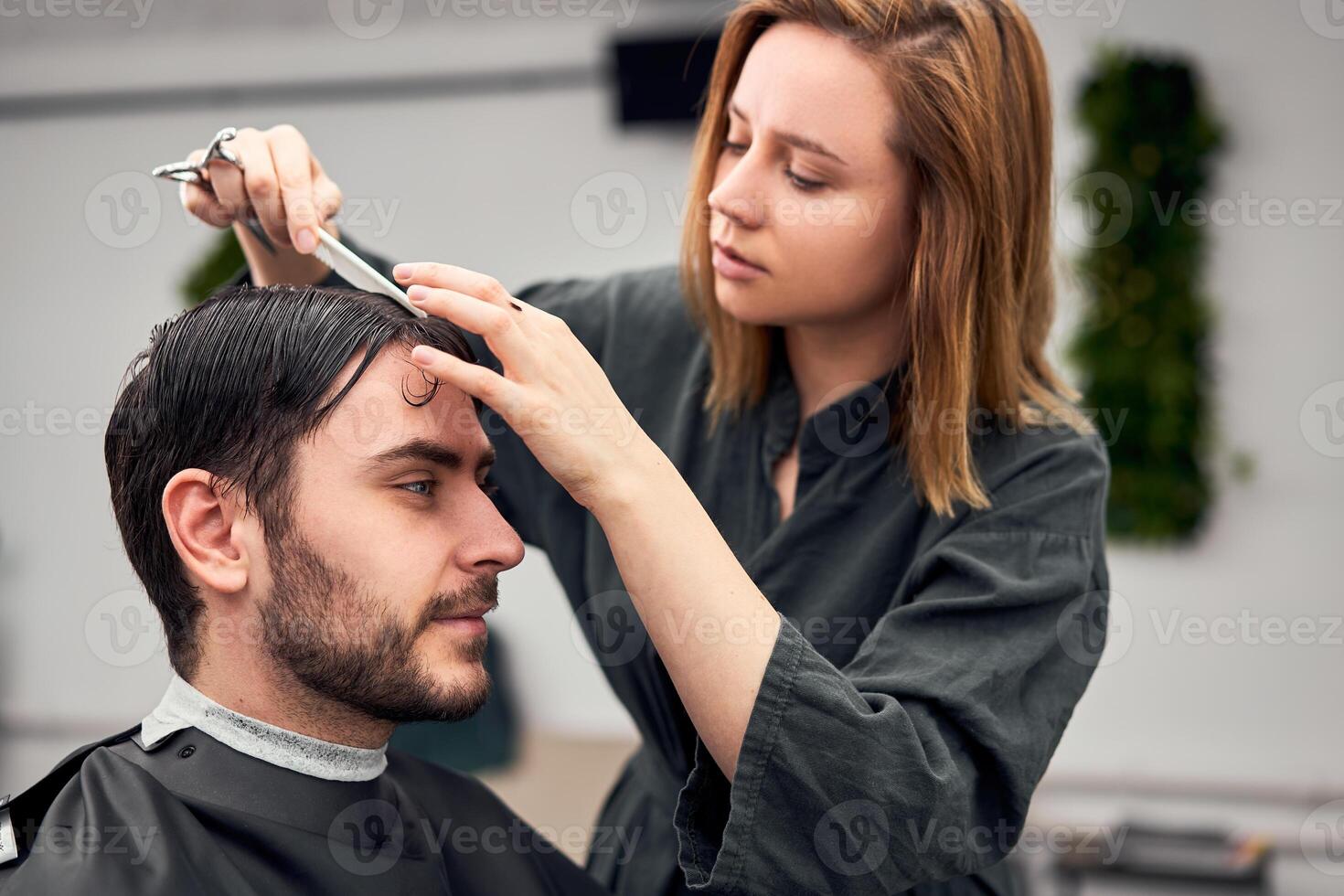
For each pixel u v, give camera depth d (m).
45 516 3.54
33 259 3.56
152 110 3.53
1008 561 0.98
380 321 0.88
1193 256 3.07
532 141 3.48
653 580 0.81
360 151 3.53
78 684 3.51
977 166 0.96
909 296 1.01
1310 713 3.17
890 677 0.90
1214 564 3.20
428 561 0.86
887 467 1.08
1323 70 3.13
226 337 0.87
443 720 0.89
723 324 1.13
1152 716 3.23
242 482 0.86
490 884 1.07
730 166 1.06
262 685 0.89
